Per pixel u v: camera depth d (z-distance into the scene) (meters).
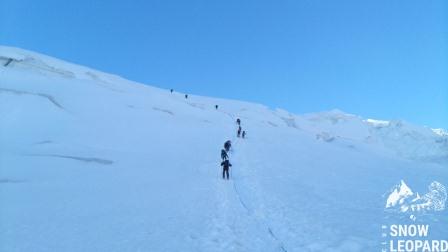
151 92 70.69
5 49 63.84
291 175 26.77
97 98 49.81
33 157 27.00
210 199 19.34
